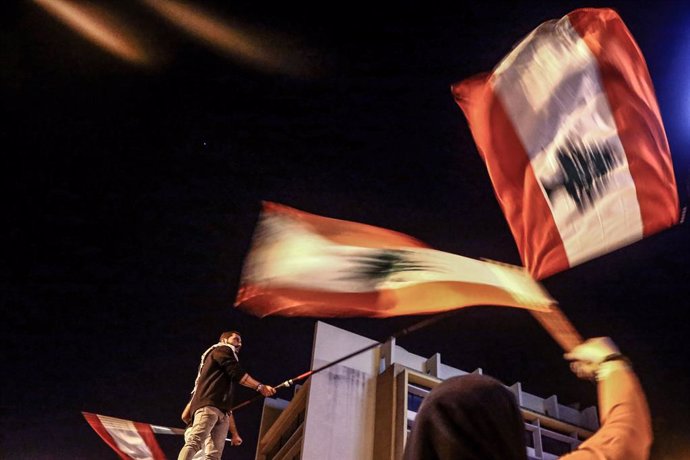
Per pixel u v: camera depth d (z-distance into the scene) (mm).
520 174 4633
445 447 1629
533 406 36469
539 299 2463
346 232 6676
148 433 9602
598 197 4316
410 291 5172
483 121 4922
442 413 1689
